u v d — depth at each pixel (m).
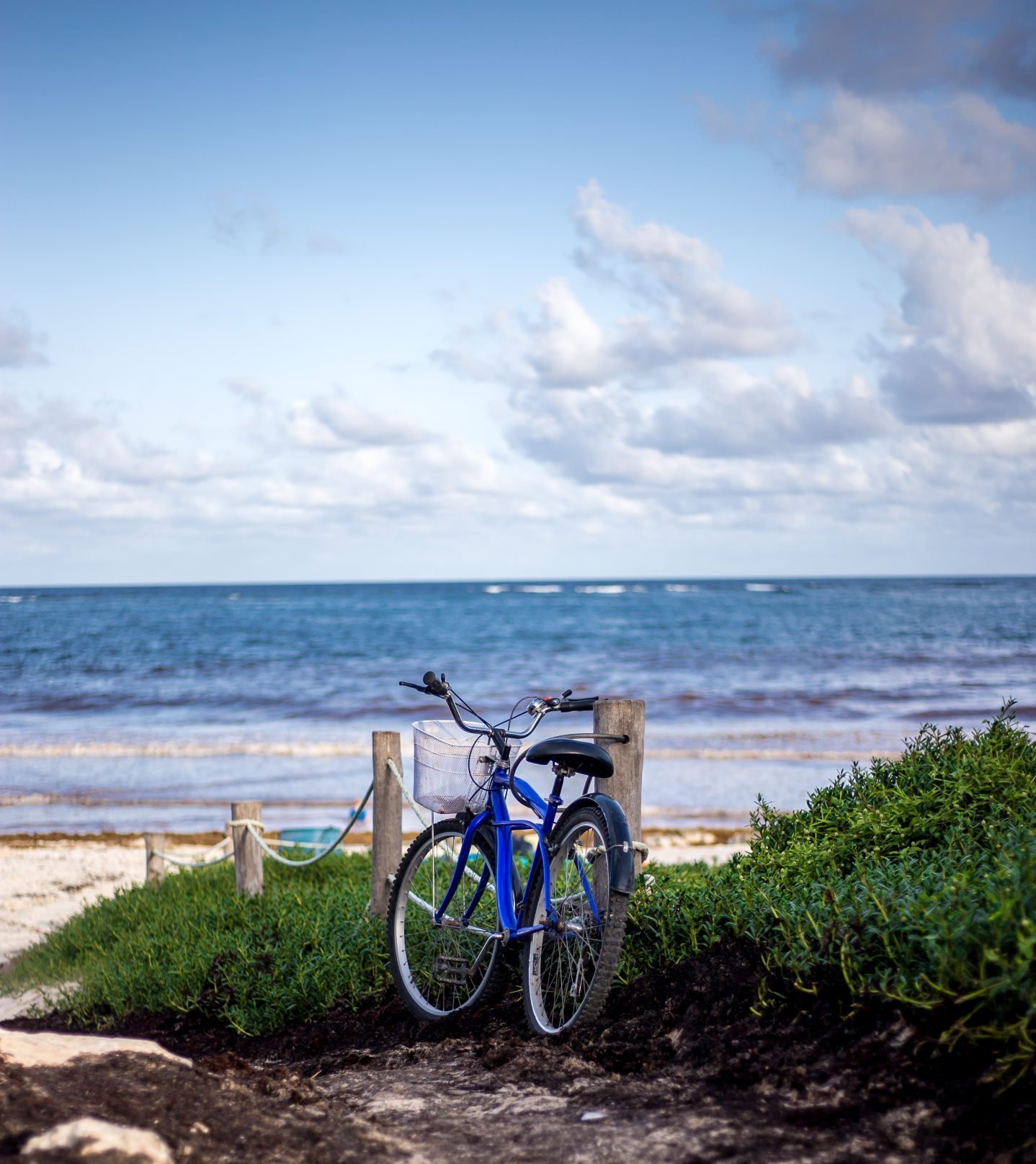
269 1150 2.99
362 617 81.19
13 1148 2.61
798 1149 2.98
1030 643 50.75
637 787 5.36
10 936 10.34
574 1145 3.20
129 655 48.62
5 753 23.36
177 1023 6.46
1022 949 3.01
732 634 58.78
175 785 19.98
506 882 4.89
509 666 42.03
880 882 4.14
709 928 4.54
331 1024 5.73
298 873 10.41
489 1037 4.71
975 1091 3.04
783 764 21.52
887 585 186.62
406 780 19.81
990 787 4.96
